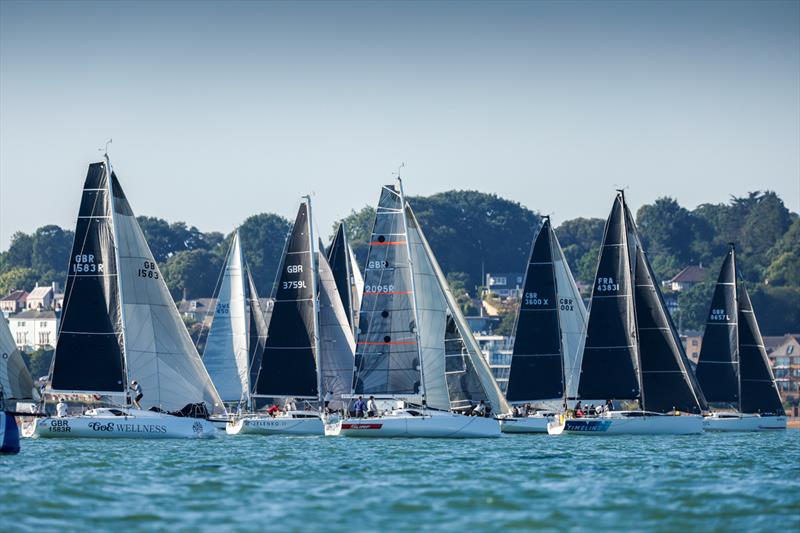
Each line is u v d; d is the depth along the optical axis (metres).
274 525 169.62
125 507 181.75
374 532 166.00
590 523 173.38
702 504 188.12
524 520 174.75
